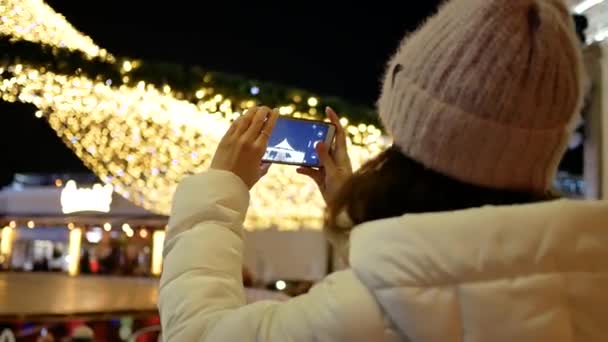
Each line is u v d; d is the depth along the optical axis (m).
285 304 0.74
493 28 0.70
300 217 7.67
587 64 3.18
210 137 5.46
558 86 0.70
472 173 0.72
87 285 7.67
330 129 1.21
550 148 0.72
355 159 4.65
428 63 0.73
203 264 0.81
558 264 0.63
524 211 0.65
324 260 11.15
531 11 0.72
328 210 0.81
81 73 3.78
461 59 0.71
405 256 0.64
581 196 3.72
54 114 5.04
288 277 11.25
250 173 0.94
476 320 0.62
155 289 7.14
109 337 4.72
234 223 0.86
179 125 5.28
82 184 14.84
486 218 0.65
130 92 4.29
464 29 0.72
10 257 15.66
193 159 5.79
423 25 0.79
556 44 0.71
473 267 0.63
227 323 0.74
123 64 3.88
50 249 15.81
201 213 0.86
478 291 0.62
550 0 0.75
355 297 0.67
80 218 14.38
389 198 0.74
